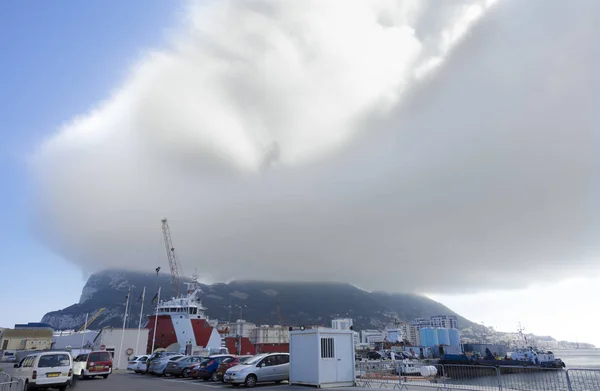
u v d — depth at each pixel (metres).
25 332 82.50
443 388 21.56
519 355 98.81
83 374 31.56
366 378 29.00
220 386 24.92
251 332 164.88
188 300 79.75
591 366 163.75
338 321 186.12
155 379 31.80
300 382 23.56
